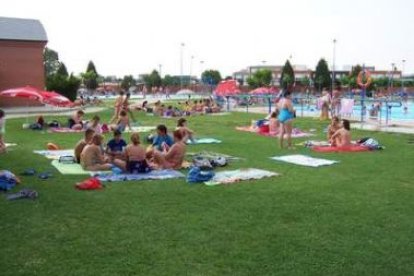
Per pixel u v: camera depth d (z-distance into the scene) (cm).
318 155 1664
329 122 2998
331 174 1322
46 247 750
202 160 1424
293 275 648
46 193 1088
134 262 691
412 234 813
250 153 1712
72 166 1418
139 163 1313
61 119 3231
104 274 650
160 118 3341
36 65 4644
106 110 4294
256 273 654
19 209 955
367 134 2328
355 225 861
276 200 1033
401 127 2689
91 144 1387
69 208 966
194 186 1166
